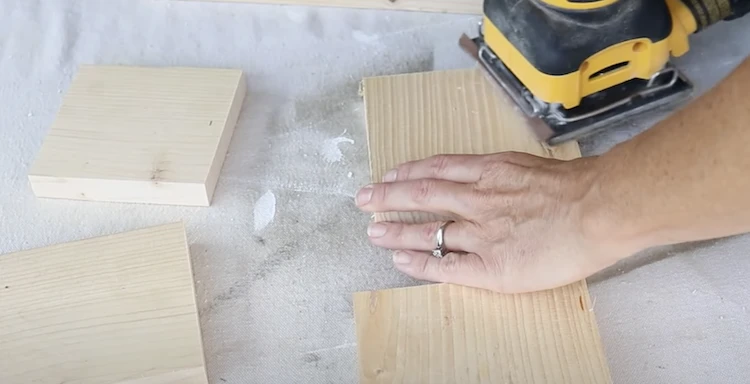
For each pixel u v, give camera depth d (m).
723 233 0.83
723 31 1.38
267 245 1.12
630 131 1.23
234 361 1.00
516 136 1.20
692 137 0.78
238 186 1.19
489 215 0.99
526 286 0.96
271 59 1.39
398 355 0.94
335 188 1.19
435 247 1.02
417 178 1.07
